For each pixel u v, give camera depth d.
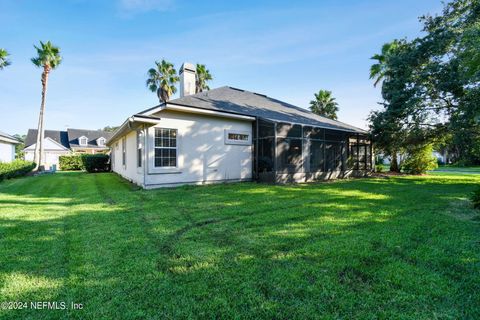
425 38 11.55
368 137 15.16
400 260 3.06
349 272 2.76
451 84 10.45
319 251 3.33
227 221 4.84
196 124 10.27
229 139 11.30
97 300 2.25
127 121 9.04
